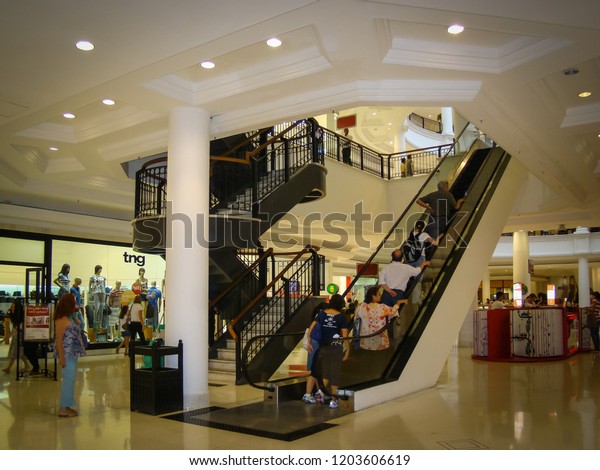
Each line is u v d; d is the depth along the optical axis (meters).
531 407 6.67
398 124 22.30
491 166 11.58
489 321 12.20
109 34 5.38
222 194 9.98
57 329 6.42
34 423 6.02
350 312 8.36
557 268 27.59
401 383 7.39
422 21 5.20
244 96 7.11
